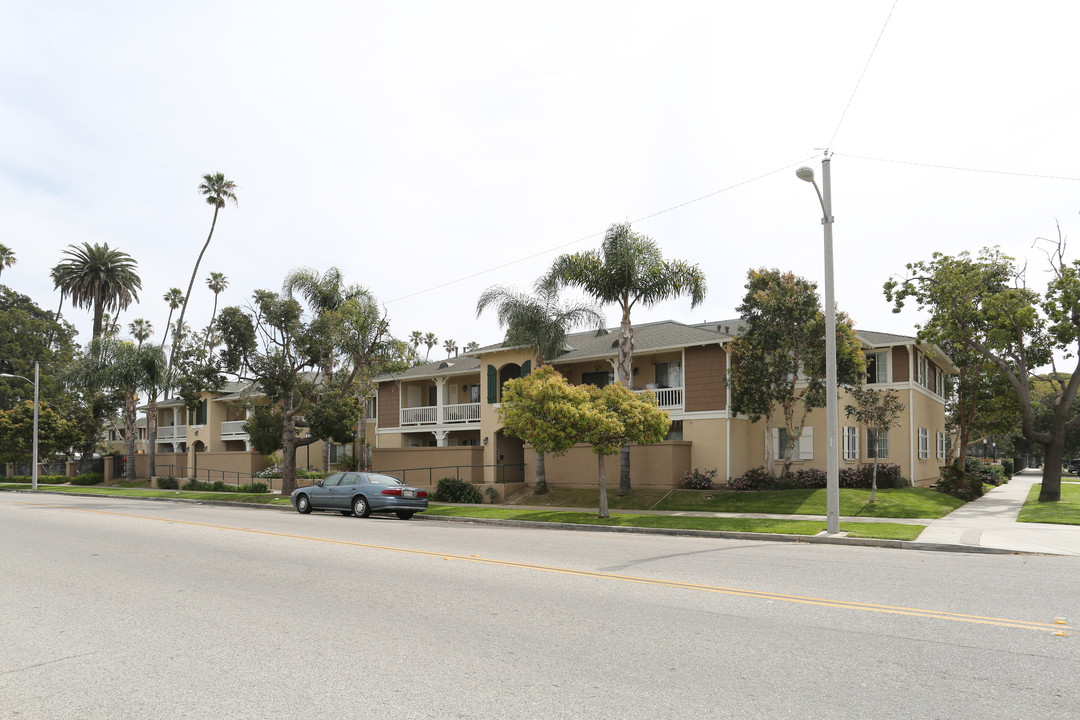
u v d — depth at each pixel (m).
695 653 6.18
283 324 30.91
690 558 12.12
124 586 9.64
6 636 7.07
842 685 5.32
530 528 19.92
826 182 17.12
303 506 24.86
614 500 26.09
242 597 8.82
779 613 7.68
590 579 9.91
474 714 4.80
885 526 17.17
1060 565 11.20
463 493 29.22
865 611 7.73
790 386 24.73
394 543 14.34
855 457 29.61
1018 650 6.18
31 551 13.27
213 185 63.69
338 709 4.93
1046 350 29.44
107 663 6.10
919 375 31.38
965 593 8.70
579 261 26.03
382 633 6.98
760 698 5.05
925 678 5.46
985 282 27.16
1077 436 67.12
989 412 32.47
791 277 24.42
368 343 32.22
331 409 30.62
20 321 68.88
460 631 7.03
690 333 30.09
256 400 34.53
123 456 50.91
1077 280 24.27
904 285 28.83
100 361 47.78
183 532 16.41
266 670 5.83
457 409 37.00
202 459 46.56
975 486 29.08
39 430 49.88
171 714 4.89
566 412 20.44
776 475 27.48
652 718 4.70
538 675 5.62
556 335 28.05
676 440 29.02
